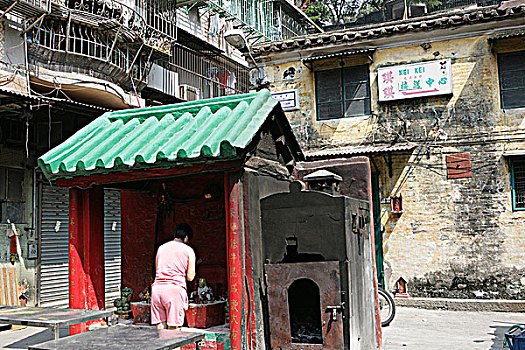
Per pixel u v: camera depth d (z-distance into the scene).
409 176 12.10
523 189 11.34
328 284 5.08
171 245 6.16
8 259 11.07
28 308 6.04
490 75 11.69
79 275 6.21
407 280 11.89
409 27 11.91
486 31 11.73
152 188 7.45
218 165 5.28
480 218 11.48
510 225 11.27
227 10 19.12
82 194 6.37
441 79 11.95
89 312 5.59
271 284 5.29
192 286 7.18
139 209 7.55
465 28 11.78
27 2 9.67
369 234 6.74
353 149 12.30
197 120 5.94
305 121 13.23
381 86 12.45
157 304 6.03
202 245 7.17
